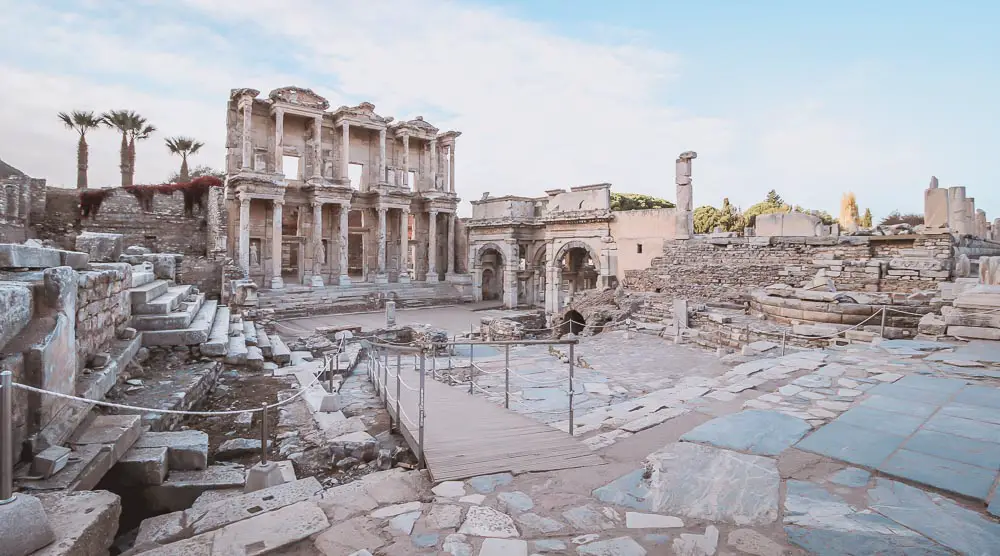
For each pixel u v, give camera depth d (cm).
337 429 826
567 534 405
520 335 2609
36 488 501
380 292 3878
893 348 1101
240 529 419
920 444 557
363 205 4281
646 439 616
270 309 2709
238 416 927
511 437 639
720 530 404
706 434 608
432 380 1128
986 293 1216
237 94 3478
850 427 618
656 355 1608
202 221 3759
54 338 614
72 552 386
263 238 3741
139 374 994
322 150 4034
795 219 2577
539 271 4406
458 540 397
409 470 643
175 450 671
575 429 696
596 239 3697
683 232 2942
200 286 2988
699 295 2403
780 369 937
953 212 2038
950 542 375
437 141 4653
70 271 691
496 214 4350
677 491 472
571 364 686
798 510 430
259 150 3719
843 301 1537
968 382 812
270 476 592
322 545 394
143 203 3600
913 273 1739
